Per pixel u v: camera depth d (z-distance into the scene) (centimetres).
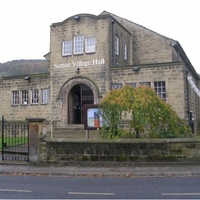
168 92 2245
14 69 7400
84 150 1372
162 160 1339
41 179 1116
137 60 2947
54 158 1392
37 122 1420
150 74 2311
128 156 1348
